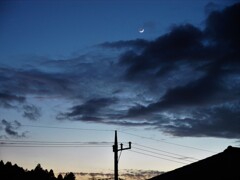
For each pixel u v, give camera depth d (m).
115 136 30.44
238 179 19.78
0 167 54.50
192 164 21.92
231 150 20.59
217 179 20.50
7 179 53.66
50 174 58.56
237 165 20.11
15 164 55.53
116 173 29.41
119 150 30.08
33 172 57.50
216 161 20.91
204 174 21.12
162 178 23.11
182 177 22.08
